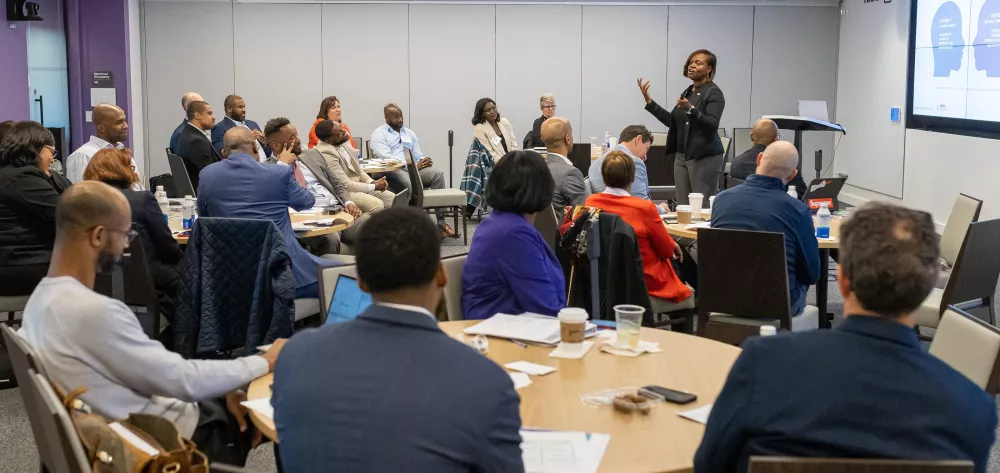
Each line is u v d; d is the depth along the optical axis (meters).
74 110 10.41
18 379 2.26
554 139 5.54
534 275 3.06
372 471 1.51
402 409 1.53
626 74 11.75
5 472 3.65
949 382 1.55
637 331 2.71
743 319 4.23
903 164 9.95
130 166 4.55
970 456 1.54
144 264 4.20
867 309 1.58
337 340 1.63
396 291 1.64
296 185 5.36
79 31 10.35
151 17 11.30
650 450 2.00
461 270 3.35
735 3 11.68
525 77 11.69
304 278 4.81
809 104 9.60
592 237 3.74
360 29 11.49
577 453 1.96
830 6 11.77
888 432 1.52
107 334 2.32
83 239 2.37
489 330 2.85
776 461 1.52
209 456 2.65
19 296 4.57
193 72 11.43
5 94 7.91
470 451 1.52
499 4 11.53
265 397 2.36
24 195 4.43
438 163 11.79
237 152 5.03
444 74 11.62
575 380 2.46
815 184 5.88
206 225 4.42
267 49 11.45
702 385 2.42
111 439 2.07
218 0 11.30
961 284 4.20
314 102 11.59
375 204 7.88
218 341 4.44
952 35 8.77
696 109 7.30
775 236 3.96
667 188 8.71
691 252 5.62
